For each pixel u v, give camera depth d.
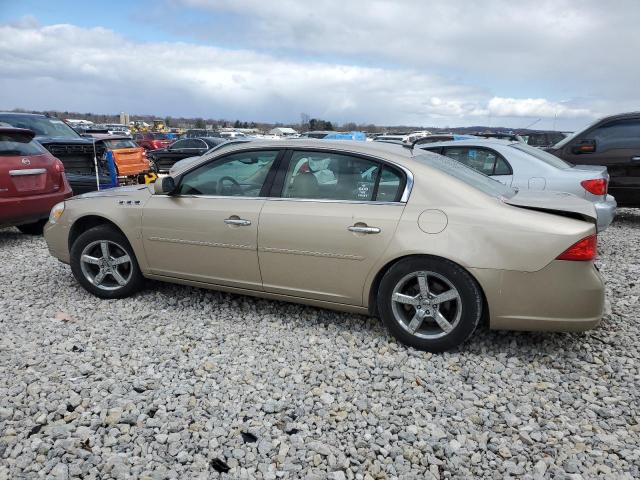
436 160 4.00
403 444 2.66
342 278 3.76
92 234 4.70
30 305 4.61
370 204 3.69
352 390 3.17
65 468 2.44
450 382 3.27
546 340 3.84
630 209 11.02
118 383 3.21
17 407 2.92
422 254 3.47
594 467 2.48
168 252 4.43
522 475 2.45
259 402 3.02
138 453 2.57
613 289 5.12
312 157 3.97
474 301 3.41
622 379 3.32
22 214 6.96
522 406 3.01
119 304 4.63
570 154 8.81
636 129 8.33
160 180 4.35
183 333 4.00
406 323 3.67
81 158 10.14
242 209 4.06
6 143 6.96
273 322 4.20
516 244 3.29
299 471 2.46
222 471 2.46
